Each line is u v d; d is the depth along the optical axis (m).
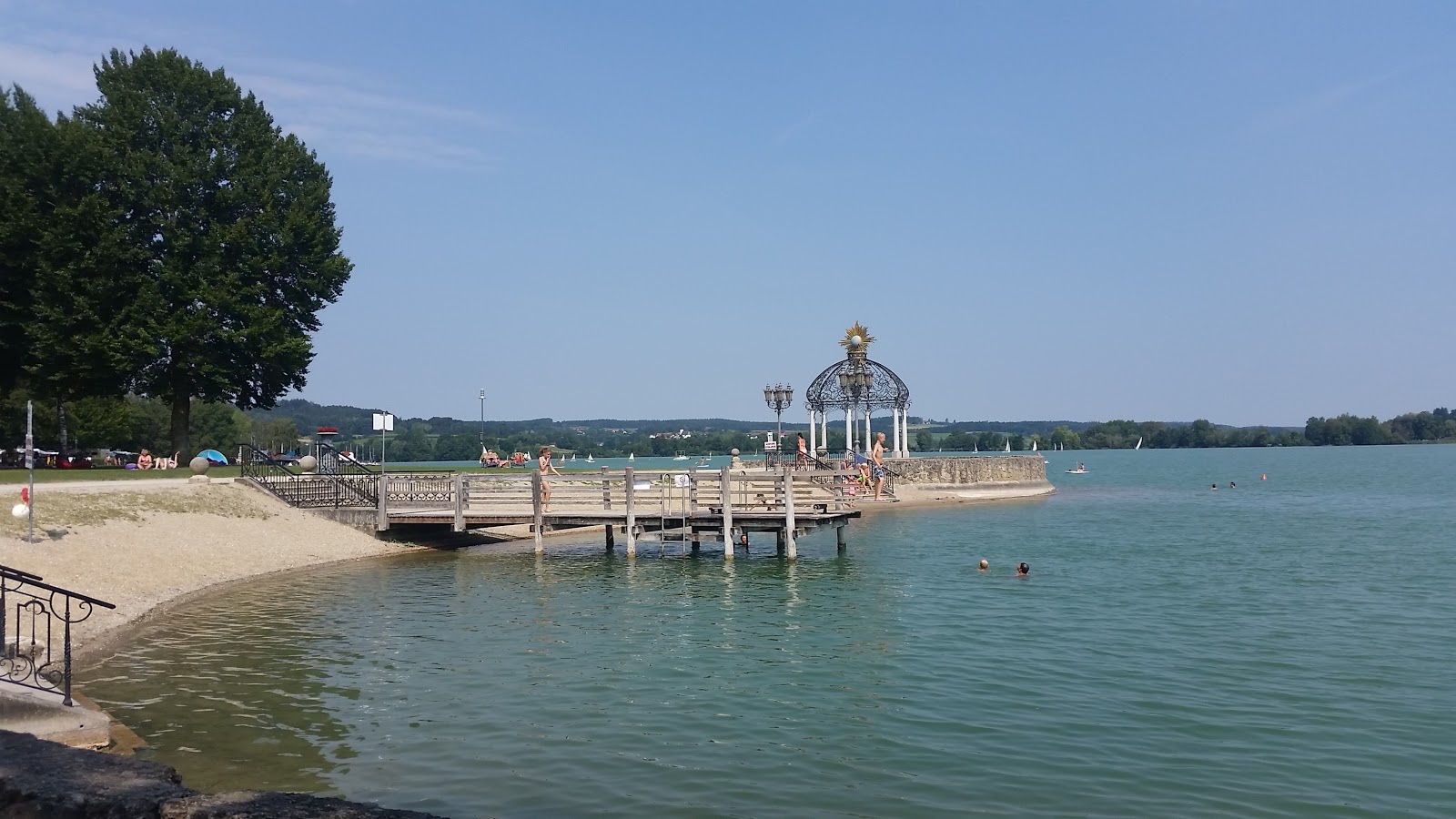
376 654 19.39
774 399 57.94
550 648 20.09
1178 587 27.86
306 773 12.41
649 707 15.64
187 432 48.53
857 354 62.28
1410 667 17.98
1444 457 175.75
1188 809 11.29
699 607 25.09
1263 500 69.69
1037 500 71.38
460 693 16.48
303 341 47.75
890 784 12.16
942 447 189.88
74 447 73.56
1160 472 127.56
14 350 45.78
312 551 33.56
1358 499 69.62
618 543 40.91
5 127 44.84
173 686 16.64
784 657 19.23
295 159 50.09
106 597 22.94
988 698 16.09
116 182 45.31
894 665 18.45
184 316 45.06
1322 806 11.38
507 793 11.81
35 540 24.66
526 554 36.75
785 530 34.22
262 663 18.44
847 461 61.75
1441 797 11.63
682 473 36.47
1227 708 15.35
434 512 36.75
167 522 30.53
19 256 44.09
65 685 13.68
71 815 7.64
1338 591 27.06
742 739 13.99
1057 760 13.00
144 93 46.12
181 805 7.59
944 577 30.28
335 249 51.03
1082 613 23.69
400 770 12.58
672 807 11.38
